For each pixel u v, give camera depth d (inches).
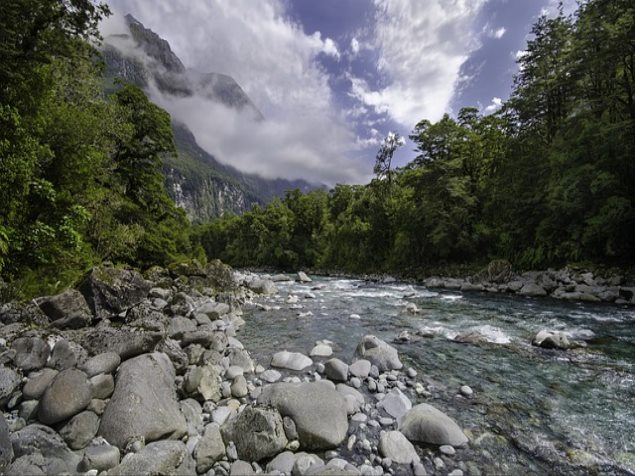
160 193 1205.7
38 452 154.3
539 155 1150.3
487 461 176.9
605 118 896.3
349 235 2058.3
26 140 440.1
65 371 200.8
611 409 234.5
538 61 1235.9
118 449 166.1
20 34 512.7
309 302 738.8
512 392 263.9
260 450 174.6
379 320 541.6
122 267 734.5
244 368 307.1
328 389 223.9
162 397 208.1
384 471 169.3
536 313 585.6
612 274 779.4
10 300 379.6
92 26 621.3
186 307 480.4
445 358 346.3
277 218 2822.3
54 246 499.5
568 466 172.9
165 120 1151.6
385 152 1975.9
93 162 625.0
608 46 854.5
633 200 805.2
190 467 161.9
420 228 1518.2
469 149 1464.1
